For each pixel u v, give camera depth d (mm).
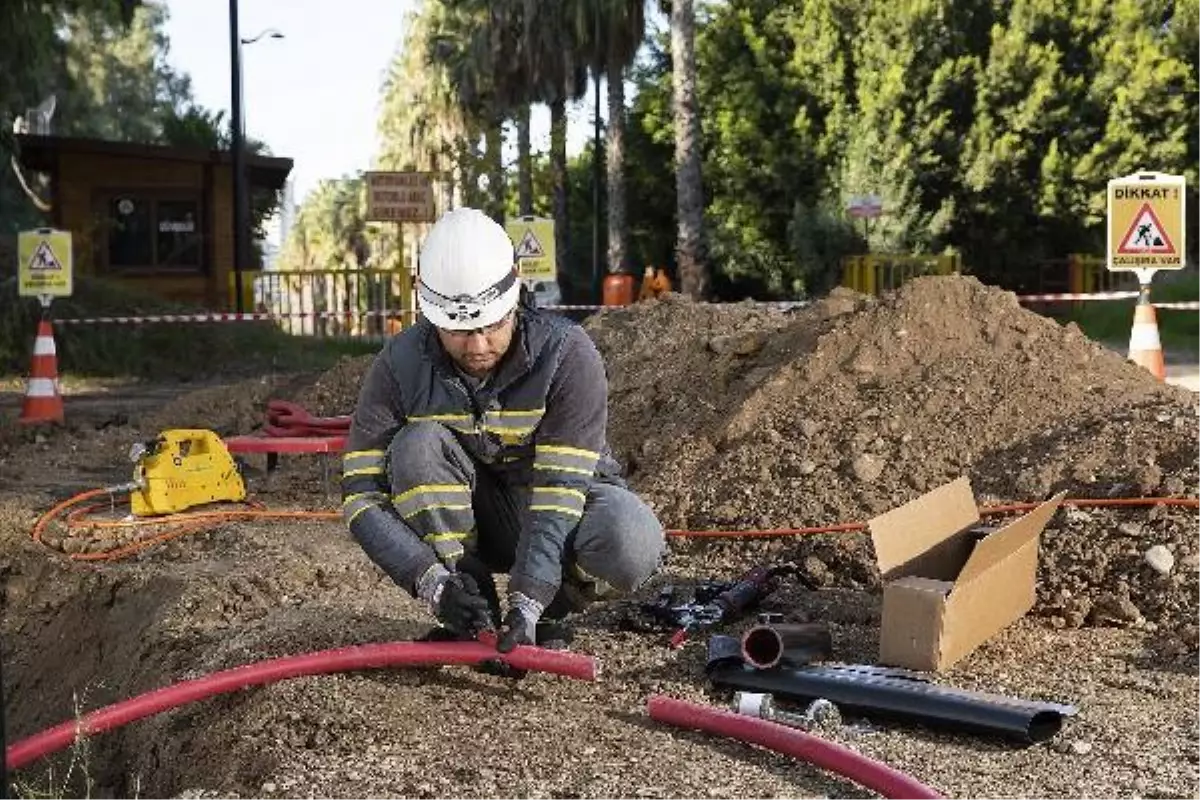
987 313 7664
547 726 4129
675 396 8180
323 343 22578
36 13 22438
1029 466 6406
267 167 25875
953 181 32719
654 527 4387
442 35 44344
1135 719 4219
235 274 23453
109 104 64438
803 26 34250
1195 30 34031
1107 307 25281
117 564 7078
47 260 12867
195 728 4629
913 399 7145
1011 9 33469
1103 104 32844
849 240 32156
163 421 11578
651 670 4719
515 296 4074
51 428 12289
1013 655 4852
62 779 5512
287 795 3697
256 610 5879
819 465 6855
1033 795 3623
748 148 34406
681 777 3707
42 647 6711
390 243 60312
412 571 4191
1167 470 5996
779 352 8008
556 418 4215
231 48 23672
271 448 8344
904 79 32188
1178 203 9711
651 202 38531
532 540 4191
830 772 3738
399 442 4281
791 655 4480
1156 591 5301
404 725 4109
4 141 23438
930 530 4859
